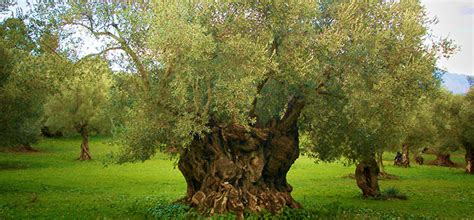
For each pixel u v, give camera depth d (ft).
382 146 81.10
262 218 68.80
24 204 89.51
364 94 65.67
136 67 67.36
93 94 207.51
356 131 78.33
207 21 64.69
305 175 168.76
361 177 109.29
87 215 76.84
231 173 71.82
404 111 70.38
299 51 64.64
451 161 242.37
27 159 207.00
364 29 66.95
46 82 95.09
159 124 64.90
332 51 63.77
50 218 73.61
